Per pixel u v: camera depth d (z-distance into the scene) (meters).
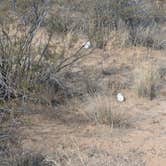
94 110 12.65
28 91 12.66
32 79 13.12
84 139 11.16
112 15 20.64
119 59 17.95
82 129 11.70
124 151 10.72
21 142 10.70
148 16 21.84
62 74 14.87
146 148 10.95
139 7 21.39
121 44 19.50
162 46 20.36
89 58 17.64
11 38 14.30
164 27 23.17
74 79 15.08
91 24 20.05
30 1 15.11
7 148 10.29
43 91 13.11
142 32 20.64
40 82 13.34
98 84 14.97
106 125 11.99
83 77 15.38
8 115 11.59
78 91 14.07
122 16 20.64
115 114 12.31
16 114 11.90
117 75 16.08
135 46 19.92
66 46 17.25
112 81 15.38
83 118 12.34
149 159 10.43
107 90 14.56
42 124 11.80
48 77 13.45
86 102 13.41
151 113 13.15
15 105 11.95
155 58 18.52
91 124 12.00
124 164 10.09
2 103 12.01
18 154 9.99
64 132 11.45
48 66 13.55
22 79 12.88
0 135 10.67
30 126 11.58
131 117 12.74
